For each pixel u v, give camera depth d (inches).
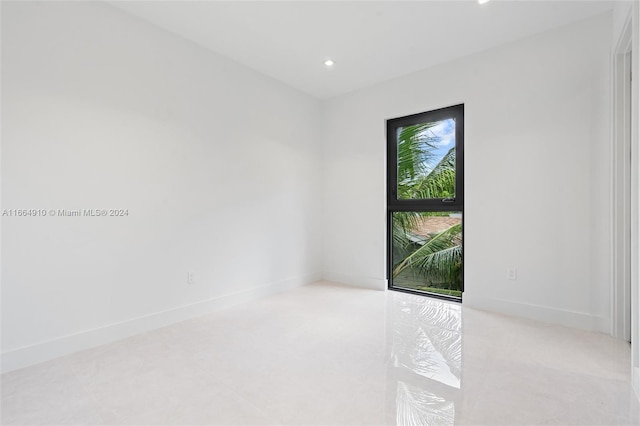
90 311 90.2
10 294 77.3
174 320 108.8
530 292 111.0
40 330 81.5
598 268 99.0
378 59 127.6
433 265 143.2
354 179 160.6
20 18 78.0
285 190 151.8
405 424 56.7
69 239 86.4
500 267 117.1
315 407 61.9
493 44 116.0
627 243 92.4
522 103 112.0
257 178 138.7
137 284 100.2
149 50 102.8
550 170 106.8
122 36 96.3
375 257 153.6
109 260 94.0
